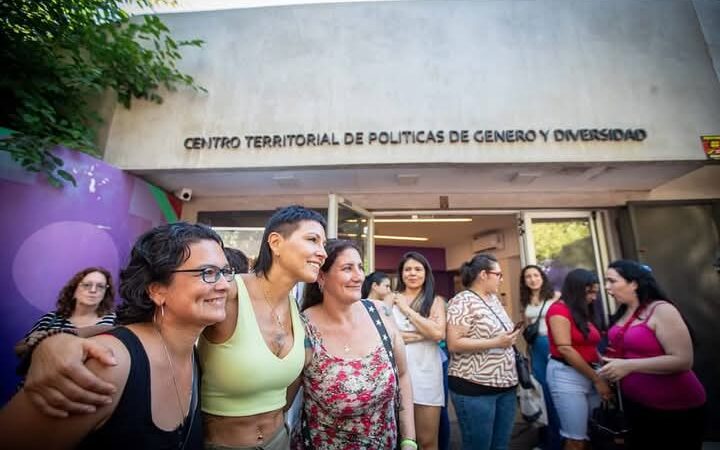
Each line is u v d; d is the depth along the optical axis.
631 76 3.87
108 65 3.95
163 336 0.99
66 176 3.23
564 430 2.52
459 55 4.03
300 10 4.32
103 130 3.98
